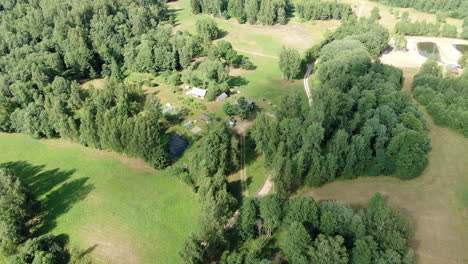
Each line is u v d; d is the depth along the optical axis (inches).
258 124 4256.9
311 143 3944.4
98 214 3681.1
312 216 2999.5
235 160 4160.9
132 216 3639.3
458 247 3161.9
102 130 4549.7
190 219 3582.7
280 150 3870.6
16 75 6053.2
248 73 7239.2
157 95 6323.8
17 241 3294.8
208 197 3257.9
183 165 4355.3
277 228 3329.2
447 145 4586.6
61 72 7022.6
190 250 2822.3
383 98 4820.4
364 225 2819.9
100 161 4547.2
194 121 5344.5
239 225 3262.8
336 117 4424.2
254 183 4069.9
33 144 4995.1
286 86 6569.9
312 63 7568.9
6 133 5310.0
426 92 5482.3
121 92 5433.1
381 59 7706.7
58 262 3152.1
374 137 4136.3
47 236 3233.3
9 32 7504.9
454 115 4803.2
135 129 4205.2
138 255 3196.4
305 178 3895.2
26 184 4111.7
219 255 3107.8
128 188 4050.2
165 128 5187.0
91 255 3213.6
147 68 7234.3
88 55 7130.9
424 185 3905.0
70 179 4227.4
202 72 6407.5
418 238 3250.5
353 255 2687.0
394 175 4020.7
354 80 5393.7
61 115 4822.8
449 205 3636.8
